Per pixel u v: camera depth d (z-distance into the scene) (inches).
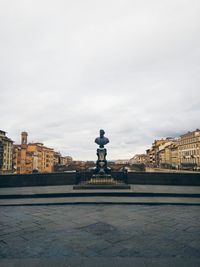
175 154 3378.4
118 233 198.5
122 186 436.1
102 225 223.6
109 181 469.4
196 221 238.7
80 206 317.1
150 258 147.1
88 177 535.5
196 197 375.9
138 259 145.2
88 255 152.1
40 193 384.5
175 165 3348.9
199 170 2062.0
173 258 146.6
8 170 2743.6
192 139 2815.0
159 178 523.8
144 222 234.5
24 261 142.7
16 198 369.1
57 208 304.3
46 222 235.0
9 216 260.8
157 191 404.5
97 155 546.6
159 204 329.1
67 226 220.1
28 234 196.1
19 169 3085.6
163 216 260.5
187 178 512.1
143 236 190.4
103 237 188.1
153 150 4628.4
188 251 158.6
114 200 346.9
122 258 146.8
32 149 3329.2
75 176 523.5
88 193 389.7
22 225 223.6
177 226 220.4
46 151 3801.7
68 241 178.7
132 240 180.9
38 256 150.6
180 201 339.0
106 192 390.3
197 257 148.5
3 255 152.6
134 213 275.1
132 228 213.5
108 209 297.6
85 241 178.5
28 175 502.0
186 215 265.6
